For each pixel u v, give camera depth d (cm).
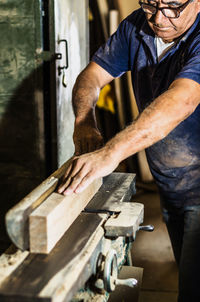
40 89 245
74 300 136
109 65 218
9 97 248
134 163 472
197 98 165
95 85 214
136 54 208
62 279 122
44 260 132
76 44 279
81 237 145
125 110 468
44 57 240
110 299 188
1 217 261
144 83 208
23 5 235
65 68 252
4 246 263
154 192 446
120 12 466
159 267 318
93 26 480
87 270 134
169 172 210
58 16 242
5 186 260
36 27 237
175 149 203
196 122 195
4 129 252
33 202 139
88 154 158
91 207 170
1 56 242
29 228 134
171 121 157
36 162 254
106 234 153
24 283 120
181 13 174
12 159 255
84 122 199
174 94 161
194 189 209
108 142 157
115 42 215
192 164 205
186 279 200
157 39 196
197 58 171
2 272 126
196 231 206
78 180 151
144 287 295
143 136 154
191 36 185
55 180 162
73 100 211
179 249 232
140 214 165
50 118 252
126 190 188
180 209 217
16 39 240
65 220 147
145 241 352
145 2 175
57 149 254
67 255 135
